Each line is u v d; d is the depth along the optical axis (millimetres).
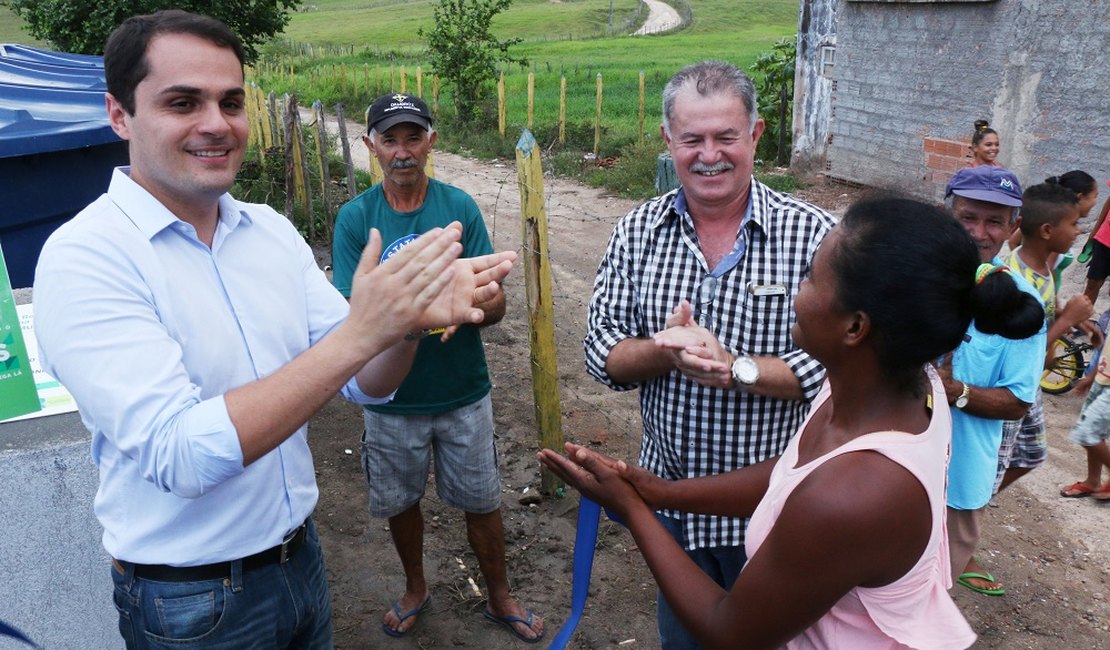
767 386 2420
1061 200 4168
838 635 1654
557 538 4281
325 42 70250
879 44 11492
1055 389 6047
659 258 2711
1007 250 7094
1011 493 4797
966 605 3869
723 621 1733
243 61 1945
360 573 3998
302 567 2186
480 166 15758
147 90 1785
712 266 2674
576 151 16094
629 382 2705
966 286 1565
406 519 3557
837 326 1632
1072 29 9117
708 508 2164
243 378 2004
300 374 1612
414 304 1607
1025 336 1913
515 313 7543
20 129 3697
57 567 2621
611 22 78312
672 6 89812
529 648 3545
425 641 3580
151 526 1947
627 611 3787
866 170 12164
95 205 1890
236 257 2031
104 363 1708
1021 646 3621
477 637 3613
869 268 1557
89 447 2564
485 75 19766
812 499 1543
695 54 41938
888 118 11609
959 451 3139
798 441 1876
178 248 1916
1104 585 4016
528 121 18656
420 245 1611
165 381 1713
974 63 10203
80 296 1727
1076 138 9305
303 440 2172
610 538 4289
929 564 1599
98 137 3852
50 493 2555
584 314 7578
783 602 1607
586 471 2076
